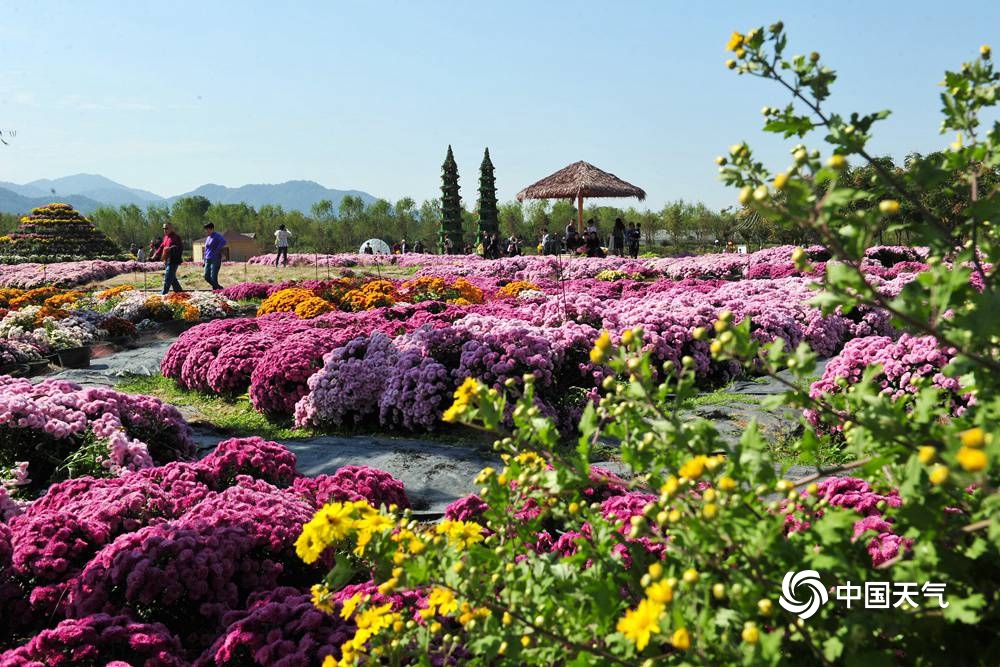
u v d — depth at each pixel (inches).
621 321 388.2
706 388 358.0
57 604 136.6
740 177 70.9
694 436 70.7
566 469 79.9
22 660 111.4
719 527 64.4
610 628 74.4
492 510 88.7
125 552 136.5
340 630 115.4
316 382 313.3
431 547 80.4
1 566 144.6
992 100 71.7
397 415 296.7
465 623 75.8
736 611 64.6
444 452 259.4
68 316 576.4
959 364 57.5
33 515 169.9
